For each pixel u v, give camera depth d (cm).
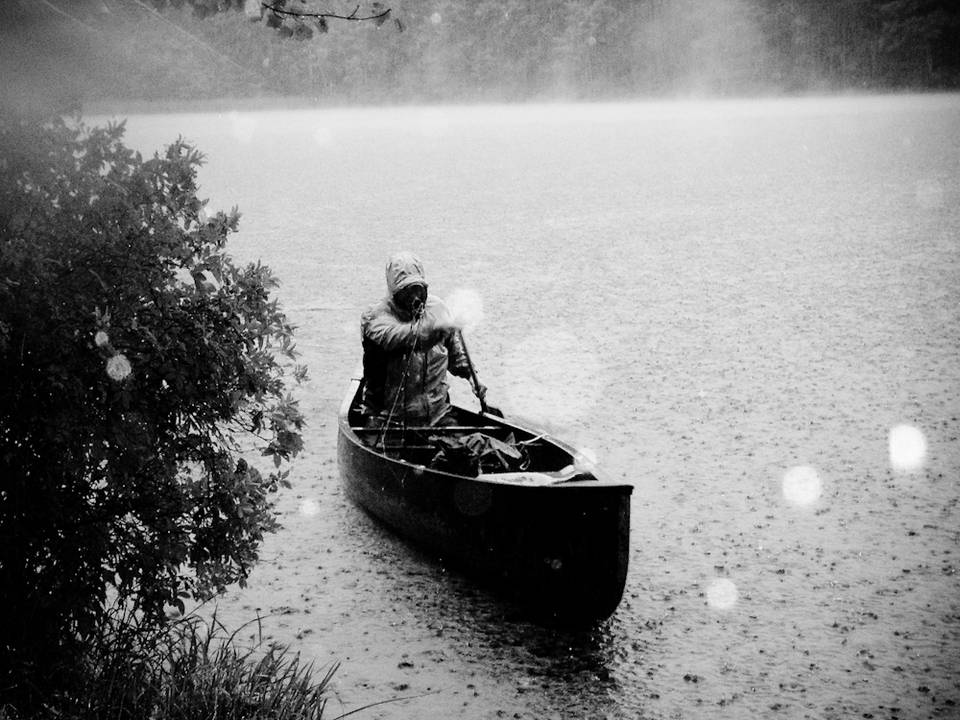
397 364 915
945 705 619
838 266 2017
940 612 725
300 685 586
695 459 1032
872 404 1177
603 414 1179
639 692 641
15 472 488
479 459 810
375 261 2212
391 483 836
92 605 512
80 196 503
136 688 527
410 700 633
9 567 500
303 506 938
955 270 1917
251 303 539
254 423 564
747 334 1519
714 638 702
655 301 1767
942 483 948
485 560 752
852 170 3709
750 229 2539
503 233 2600
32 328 470
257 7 580
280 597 766
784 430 1104
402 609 748
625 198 3253
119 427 495
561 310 1717
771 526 873
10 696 491
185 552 536
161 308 515
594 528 686
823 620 720
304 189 3669
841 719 608
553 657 684
